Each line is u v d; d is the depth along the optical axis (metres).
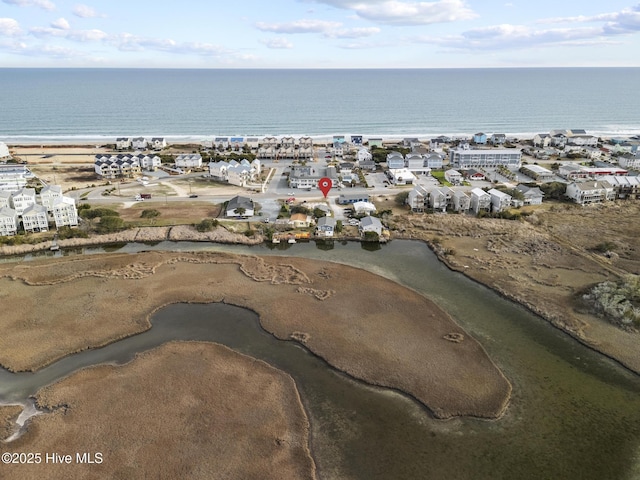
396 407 48.84
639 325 62.38
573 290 72.19
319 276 78.00
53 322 63.44
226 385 51.66
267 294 71.88
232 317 65.88
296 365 55.66
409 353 57.50
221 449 43.03
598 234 94.31
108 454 42.25
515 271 79.19
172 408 48.03
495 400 49.72
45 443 43.38
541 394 50.94
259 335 61.72
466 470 41.47
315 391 51.22
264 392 50.66
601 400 50.22
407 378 53.03
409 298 70.88
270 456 42.38
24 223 92.00
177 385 51.53
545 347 59.22
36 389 51.00
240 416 47.12
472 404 49.09
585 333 61.38
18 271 77.88
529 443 44.47
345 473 41.00
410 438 44.91
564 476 41.09
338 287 74.19
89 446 43.09
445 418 47.22
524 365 55.78
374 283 75.69
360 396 50.44
